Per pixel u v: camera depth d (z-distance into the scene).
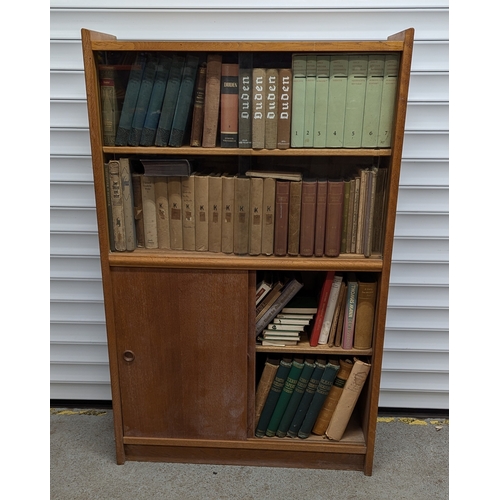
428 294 2.26
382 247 1.76
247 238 1.78
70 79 2.09
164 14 2.02
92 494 1.85
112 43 1.60
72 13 2.03
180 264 1.78
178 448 2.01
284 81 1.63
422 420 2.35
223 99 1.68
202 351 1.87
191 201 1.78
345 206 1.76
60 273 2.29
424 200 2.16
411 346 2.31
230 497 1.84
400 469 1.99
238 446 1.97
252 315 1.84
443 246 2.20
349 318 1.85
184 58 1.66
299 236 1.78
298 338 1.90
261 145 1.70
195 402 1.93
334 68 1.61
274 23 2.01
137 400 1.94
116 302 1.84
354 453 1.96
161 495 1.85
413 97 2.06
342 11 1.99
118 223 1.78
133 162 1.76
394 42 1.55
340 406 1.91
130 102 1.70
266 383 1.92
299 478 1.94
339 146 1.69
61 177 2.19
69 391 2.43
